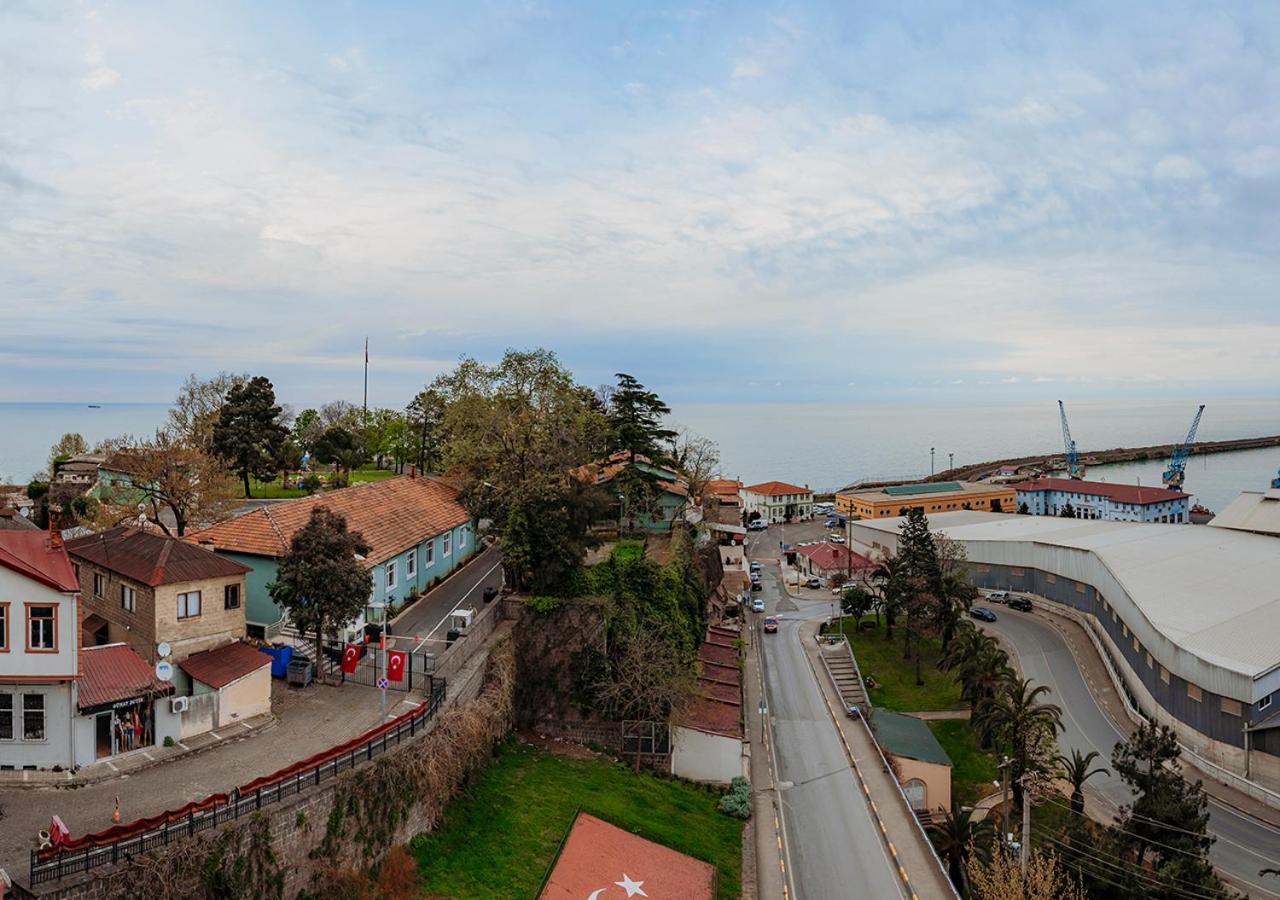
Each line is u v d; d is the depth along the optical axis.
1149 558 77.56
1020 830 43.28
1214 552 80.69
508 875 32.53
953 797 50.69
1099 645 73.88
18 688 29.02
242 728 33.56
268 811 25.95
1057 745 54.66
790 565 113.62
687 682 48.44
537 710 47.53
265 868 25.59
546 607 48.47
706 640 66.62
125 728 30.84
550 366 61.09
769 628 79.19
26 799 27.30
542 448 55.16
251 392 85.12
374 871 29.70
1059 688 65.62
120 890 22.31
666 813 41.88
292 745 32.44
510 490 52.78
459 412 58.53
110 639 37.44
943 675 67.62
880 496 144.12
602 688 46.72
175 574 35.19
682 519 73.94
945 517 116.25
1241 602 63.19
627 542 63.88
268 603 44.09
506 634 46.69
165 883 22.98
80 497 74.38
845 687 64.50
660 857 37.38
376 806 29.97
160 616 34.47
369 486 58.00
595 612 48.31
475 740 36.56
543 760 43.34
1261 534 92.00
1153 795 38.31
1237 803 47.56
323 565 38.00
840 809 45.78
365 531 50.41
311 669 39.41
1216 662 51.25
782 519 157.62
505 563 50.66
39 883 21.55
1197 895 34.44
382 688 35.00
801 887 38.34
